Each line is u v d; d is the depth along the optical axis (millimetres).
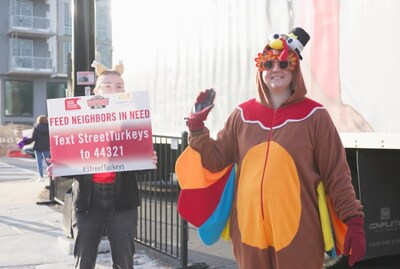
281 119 2773
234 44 6117
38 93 40000
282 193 2686
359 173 4605
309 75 4793
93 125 3641
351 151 4844
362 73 4293
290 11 5113
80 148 3637
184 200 3004
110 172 3639
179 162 2984
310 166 2730
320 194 2744
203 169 2955
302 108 2783
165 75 7906
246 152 2820
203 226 3035
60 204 9117
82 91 6004
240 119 2941
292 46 2828
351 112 4395
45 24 39625
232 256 5969
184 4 7270
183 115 7418
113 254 3719
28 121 39594
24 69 38656
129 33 9203
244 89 5953
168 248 5996
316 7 4738
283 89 2836
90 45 6043
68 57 8500
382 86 4125
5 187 12023
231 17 6164
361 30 4293
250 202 2762
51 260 5531
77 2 6000
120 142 3645
